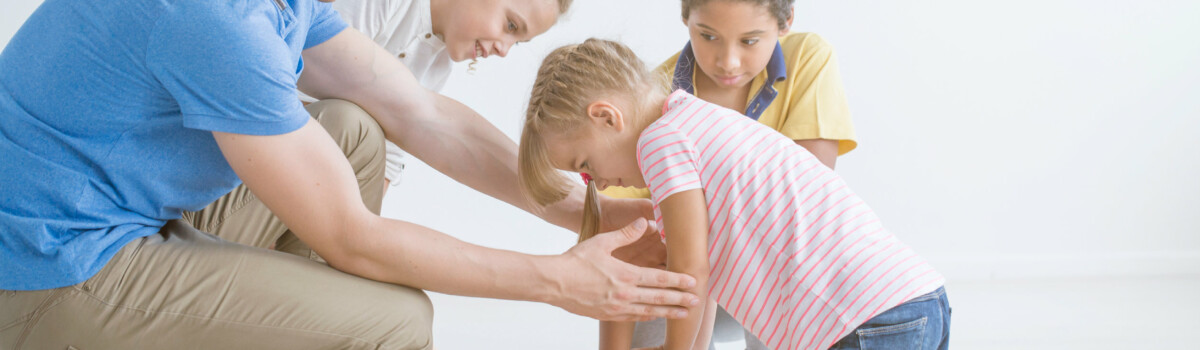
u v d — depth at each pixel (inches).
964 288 107.5
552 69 56.6
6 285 46.8
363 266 50.1
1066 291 106.5
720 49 65.3
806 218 51.9
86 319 46.9
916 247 109.3
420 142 64.2
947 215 108.7
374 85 62.3
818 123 67.9
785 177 52.9
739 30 63.9
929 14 103.2
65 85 45.0
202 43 43.4
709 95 70.5
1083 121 108.4
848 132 68.7
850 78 103.7
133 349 47.3
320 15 59.9
